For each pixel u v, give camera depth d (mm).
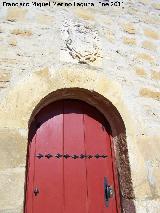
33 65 2131
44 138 2186
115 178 2223
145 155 2162
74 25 2455
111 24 2654
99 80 2275
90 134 2328
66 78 2170
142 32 2799
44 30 2320
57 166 2129
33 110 1997
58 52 2266
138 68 2545
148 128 2289
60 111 2330
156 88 2539
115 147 2314
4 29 2225
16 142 1829
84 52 2348
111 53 2480
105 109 2398
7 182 1713
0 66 2053
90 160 2230
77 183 2123
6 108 1902
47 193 2025
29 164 2062
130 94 2355
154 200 2021
